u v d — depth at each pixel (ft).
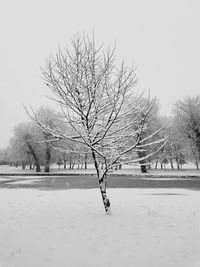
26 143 201.57
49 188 81.97
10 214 37.50
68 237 26.17
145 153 166.91
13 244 24.84
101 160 36.70
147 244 24.18
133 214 36.32
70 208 41.70
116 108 33.47
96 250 22.85
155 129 171.94
